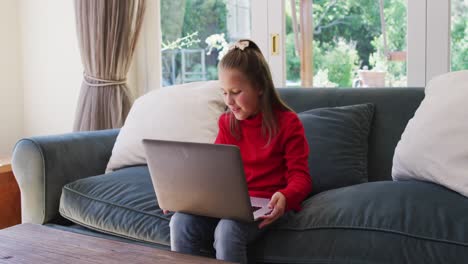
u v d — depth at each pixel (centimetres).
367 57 254
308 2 264
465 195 148
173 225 149
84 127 285
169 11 302
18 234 137
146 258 117
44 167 204
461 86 174
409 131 177
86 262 115
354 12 254
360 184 175
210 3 291
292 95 224
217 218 155
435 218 135
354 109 202
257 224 146
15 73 338
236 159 129
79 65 316
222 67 162
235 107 163
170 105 229
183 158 136
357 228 141
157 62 307
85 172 220
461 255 125
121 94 284
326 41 262
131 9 280
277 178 165
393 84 248
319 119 202
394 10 245
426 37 238
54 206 207
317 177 190
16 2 336
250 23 281
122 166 224
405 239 133
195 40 297
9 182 261
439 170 159
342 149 193
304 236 147
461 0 230
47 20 326
